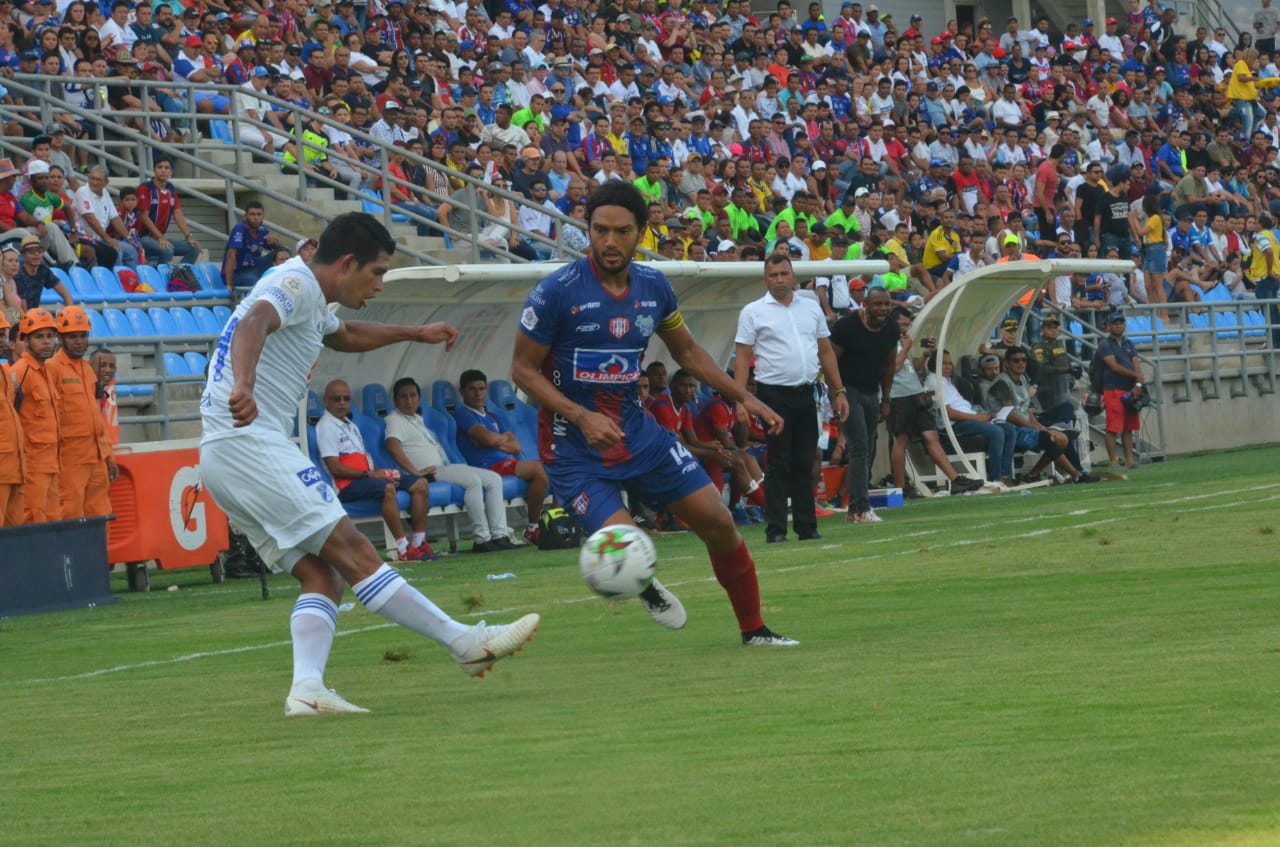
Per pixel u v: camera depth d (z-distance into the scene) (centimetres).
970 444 6450
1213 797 1323
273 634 3073
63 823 1468
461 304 5288
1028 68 11350
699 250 7438
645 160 8269
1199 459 7912
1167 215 10044
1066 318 8562
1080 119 11075
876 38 10950
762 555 4081
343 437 4784
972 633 2414
